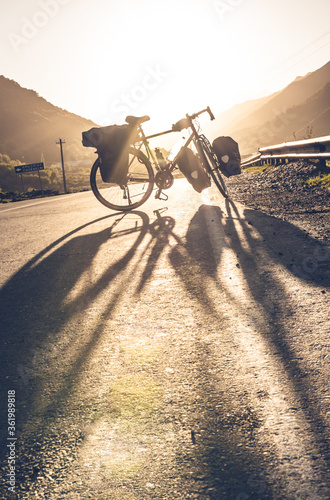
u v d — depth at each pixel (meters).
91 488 1.18
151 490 1.15
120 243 4.21
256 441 1.29
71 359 1.98
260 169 12.80
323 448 1.23
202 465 1.22
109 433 1.41
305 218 4.33
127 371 1.80
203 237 4.04
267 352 1.81
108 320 2.39
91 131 5.41
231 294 2.55
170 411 1.48
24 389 1.76
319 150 8.49
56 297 2.90
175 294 2.68
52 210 7.87
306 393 1.49
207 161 5.75
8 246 4.75
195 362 1.80
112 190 6.09
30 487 1.21
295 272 2.80
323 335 1.91
